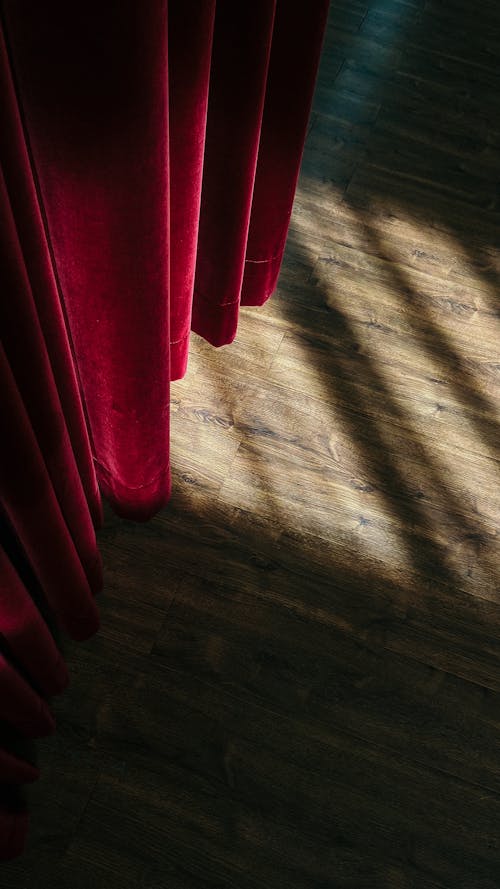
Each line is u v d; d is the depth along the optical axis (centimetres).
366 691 182
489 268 243
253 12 134
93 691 178
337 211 247
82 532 157
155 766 172
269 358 219
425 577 195
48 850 163
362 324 228
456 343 228
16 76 94
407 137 265
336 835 168
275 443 208
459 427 215
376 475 206
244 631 186
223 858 165
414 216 250
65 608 162
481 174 261
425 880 166
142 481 177
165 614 186
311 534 197
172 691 179
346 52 280
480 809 173
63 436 127
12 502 117
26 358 105
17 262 90
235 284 198
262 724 177
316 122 263
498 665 187
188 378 214
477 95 278
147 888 162
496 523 203
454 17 295
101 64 91
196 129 142
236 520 197
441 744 178
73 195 110
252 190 176
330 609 189
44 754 171
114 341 137
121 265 122
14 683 137
